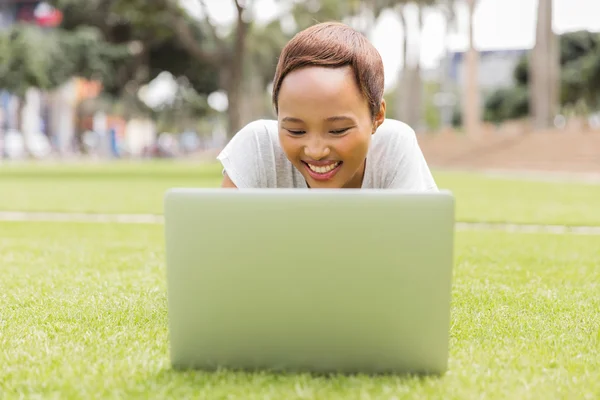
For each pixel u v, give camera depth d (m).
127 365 1.74
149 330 2.13
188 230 1.58
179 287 1.62
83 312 2.40
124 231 5.40
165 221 1.59
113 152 44.91
